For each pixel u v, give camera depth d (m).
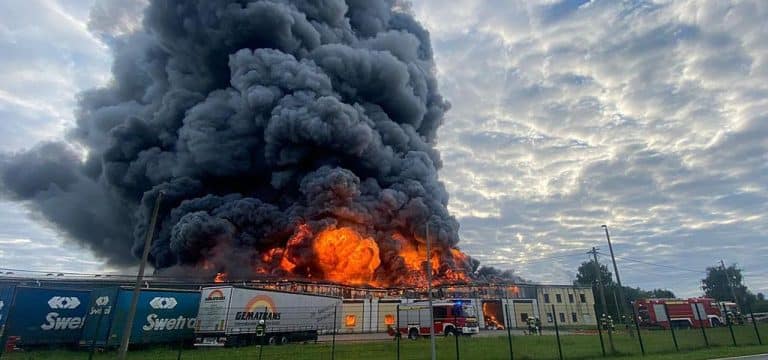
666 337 33.62
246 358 21.58
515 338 32.44
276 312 30.95
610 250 37.34
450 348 25.08
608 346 26.12
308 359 20.97
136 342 25.66
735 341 28.45
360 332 40.34
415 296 53.75
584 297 60.94
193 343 27.91
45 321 25.38
